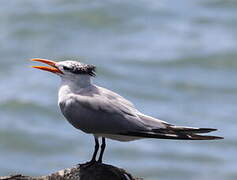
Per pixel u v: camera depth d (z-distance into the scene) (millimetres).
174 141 23328
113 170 10617
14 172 21375
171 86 26703
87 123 10570
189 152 22562
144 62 28703
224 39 31234
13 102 25484
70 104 10719
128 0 35125
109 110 10547
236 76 27625
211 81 27188
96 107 10570
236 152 22547
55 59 28828
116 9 34000
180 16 34312
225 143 22906
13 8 33969
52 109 25047
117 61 28672
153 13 34312
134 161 21984
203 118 24156
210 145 22953
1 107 25312
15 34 31141
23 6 34188
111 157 22125
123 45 30531
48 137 23266
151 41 31141
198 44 30547
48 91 26156
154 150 22641
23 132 23672
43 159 22141
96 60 28641
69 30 31891
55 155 22312
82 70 10844
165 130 10289
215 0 36281
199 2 36250
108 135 10641
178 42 30969
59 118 24594
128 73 27625
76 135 23281
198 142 23219
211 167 21766
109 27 32562
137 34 31953
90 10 33719
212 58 29141
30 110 25094
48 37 31000
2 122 24328
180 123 23797
